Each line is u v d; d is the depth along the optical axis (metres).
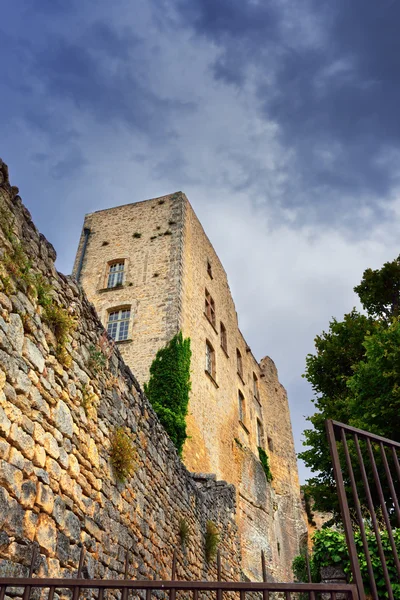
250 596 13.10
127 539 7.36
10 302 5.31
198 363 21.06
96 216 25.12
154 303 20.64
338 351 18.17
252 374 31.69
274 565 24.98
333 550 7.52
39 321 5.89
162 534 8.93
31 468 5.19
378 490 3.76
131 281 21.75
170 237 22.77
